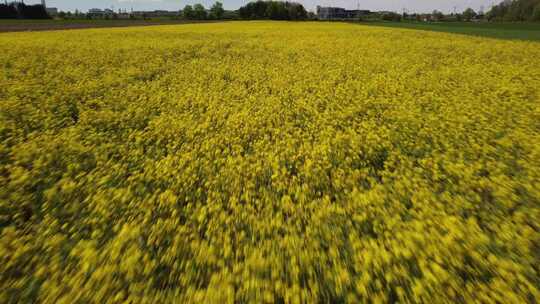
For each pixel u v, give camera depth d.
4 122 5.92
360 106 7.02
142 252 2.81
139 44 17.91
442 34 27.30
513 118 6.27
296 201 3.72
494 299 2.22
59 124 6.29
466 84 9.12
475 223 3.01
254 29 32.50
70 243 3.02
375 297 2.24
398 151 4.86
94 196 3.62
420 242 2.76
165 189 4.07
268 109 6.88
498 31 33.66
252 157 4.68
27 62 11.74
